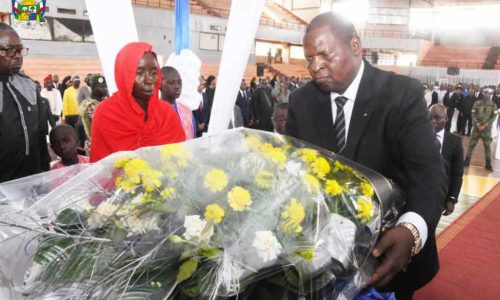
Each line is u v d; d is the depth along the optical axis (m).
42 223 0.76
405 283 1.23
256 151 0.91
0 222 0.75
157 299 0.69
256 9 2.06
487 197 4.98
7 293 0.72
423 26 27.16
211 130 2.25
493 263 3.14
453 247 3.42
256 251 0.74
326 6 25.20
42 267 0.71
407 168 1.09
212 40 19.25
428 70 20.73
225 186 0.81
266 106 7.39
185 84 3.59
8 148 1.90
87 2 2.16
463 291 2.74
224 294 0.71
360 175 0.95
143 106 1.84
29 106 1.99
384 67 21.81
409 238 0.93
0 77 1.91
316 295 0.80
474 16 27.27
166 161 0.85
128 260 0.71
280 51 25.27
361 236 0.85
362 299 1.13
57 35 14.43
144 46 1.77
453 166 2.87
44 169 2.18
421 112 1.10
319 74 1.10
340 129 1.20
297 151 0.96
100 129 1.79
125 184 0.80
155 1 17.22
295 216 0.79
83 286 0.69
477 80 19.62
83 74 14.60
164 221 0.75
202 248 0.73
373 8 25.48
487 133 6.70
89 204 0.79
